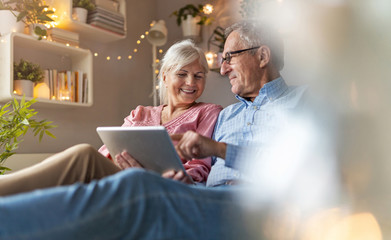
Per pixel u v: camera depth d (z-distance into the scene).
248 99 1.55
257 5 2.84
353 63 1.12
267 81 1.47
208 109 1.74
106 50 3.18
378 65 1.06
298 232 0.99
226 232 0.89
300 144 1.17
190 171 1.52
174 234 0.81
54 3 2.62
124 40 3.35
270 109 1.38
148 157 1.21
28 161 2.43
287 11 2.67
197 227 0.85
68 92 2.57
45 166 1.06
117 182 0.79
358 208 1.00
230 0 3.25
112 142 1.32
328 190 1.09
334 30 1.19
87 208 0.73
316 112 1.22
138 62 3.47
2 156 1.96
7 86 2.23
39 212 0.69
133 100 3.39
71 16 2.56
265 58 1.46
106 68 3.17
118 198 0.77
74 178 1.09
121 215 0.77
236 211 0.93
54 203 0.71
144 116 1.85
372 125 1.06
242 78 1.48
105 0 2.88
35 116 2.59
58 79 2.53
